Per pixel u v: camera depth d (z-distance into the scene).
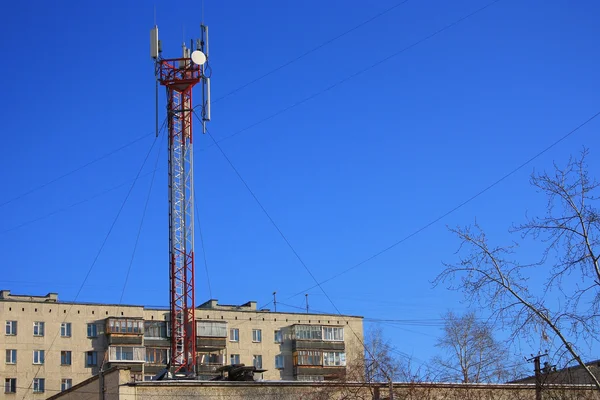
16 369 75.38
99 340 79.19
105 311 80.44
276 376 84.94
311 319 88.62
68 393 43.41
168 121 67.00
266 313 86.75
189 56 66.44
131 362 78.62
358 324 90.88
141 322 80.38
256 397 39.78
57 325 78.12
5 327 76.06
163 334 81.81
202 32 66.31
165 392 38.78
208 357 81.12
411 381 39.75
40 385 75.81
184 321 64.56
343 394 39.91
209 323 82.56
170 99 66.88
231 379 45.97
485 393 41.03
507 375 41.09
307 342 86.38
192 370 62.44
